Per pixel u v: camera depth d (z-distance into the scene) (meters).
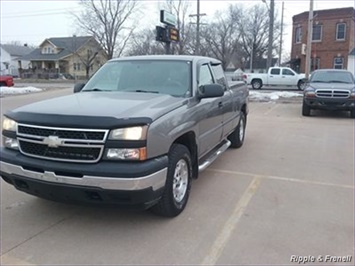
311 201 4.57
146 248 3.42
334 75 13.20
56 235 3.66
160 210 3.93
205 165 4.92
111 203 3.43
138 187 3.30
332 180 5.42
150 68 5.00
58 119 3.43
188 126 4.16
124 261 3.20
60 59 65.50
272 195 4.77
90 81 5.20
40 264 3.15
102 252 3.35
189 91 4.58
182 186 4.18
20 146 3.66
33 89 27.98
